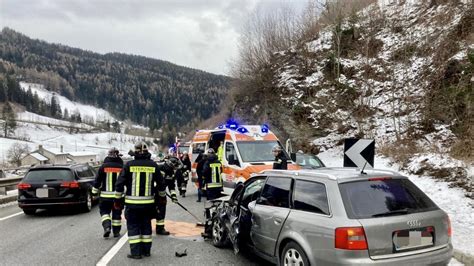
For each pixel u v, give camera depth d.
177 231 8.77
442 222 4.84
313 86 24.69
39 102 190.62
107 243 7.67
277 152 10.43
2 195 14.18
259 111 27.11
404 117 19.48
